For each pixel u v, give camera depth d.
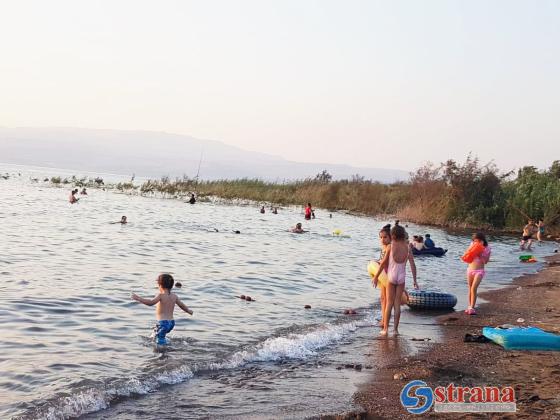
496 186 45.84
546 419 7.10
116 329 10.80
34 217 30.50
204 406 7.46
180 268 18.17
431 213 45.19
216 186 58.84
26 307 11.87
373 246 28.50
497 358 10.06
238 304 13.67
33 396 7.36
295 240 28.89
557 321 13.18
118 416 7.01
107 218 32.50
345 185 57.56
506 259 26.97
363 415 7.30
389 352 10.45
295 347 10.40
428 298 14.44
